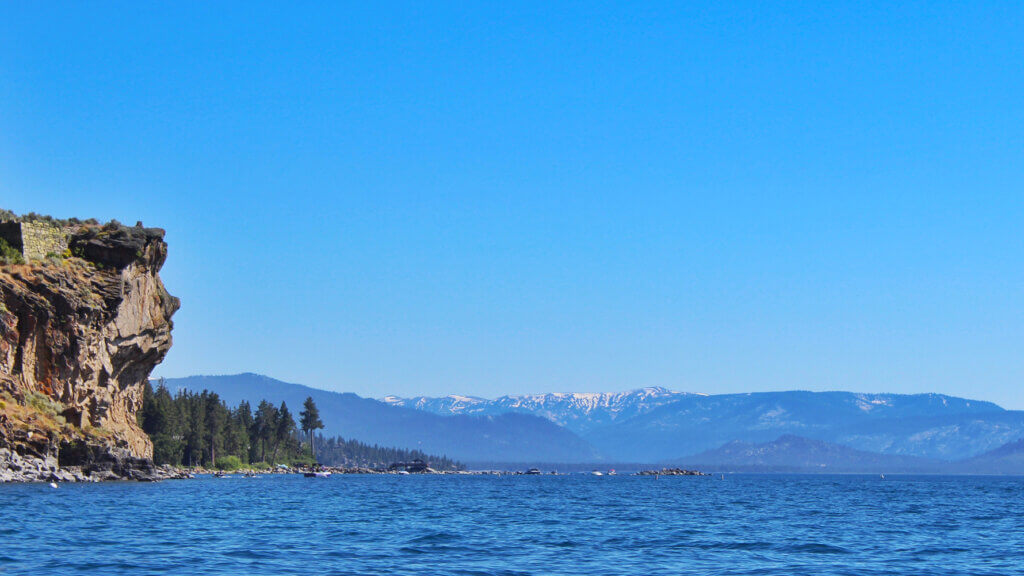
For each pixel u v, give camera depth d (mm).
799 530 82688
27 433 119438
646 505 127938
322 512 96250
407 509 106188
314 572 51312
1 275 127125
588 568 54875
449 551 61719
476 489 194250
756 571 54969
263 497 120875
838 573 54688
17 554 54781
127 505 91000
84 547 58562
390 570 52656
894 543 71375
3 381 122875
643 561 58281
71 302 131250
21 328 127438
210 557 55875
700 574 53344
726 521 94000
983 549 67625
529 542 68250
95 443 129875
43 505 85938
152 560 54062
